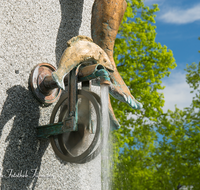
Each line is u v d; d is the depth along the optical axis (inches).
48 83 62.4
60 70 52.4
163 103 355.3
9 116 56.6
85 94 55.1
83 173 74.0
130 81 342.0
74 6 81.0
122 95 62.7
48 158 64.0
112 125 65.9
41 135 60.2
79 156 52.4
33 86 61.9
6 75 57.6
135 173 356.5
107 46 71.4
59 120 60.6
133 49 345.4
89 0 87.6
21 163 57.3
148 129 364.5
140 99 341.7
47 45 69.2
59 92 68.8
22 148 58.1
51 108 67.0
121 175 293.3
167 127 363.9
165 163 378.3
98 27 71.6
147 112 343.0
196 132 389.4
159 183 386.6
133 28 346.6
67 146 57.7
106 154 84.2
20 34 62.4
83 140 56.9
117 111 315.9
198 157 363.9
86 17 84.9
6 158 54.6
